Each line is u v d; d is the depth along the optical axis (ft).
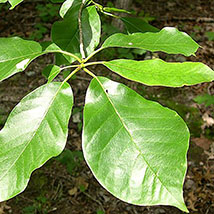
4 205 3.22
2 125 3.91
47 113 0.73
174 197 0.58
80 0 1.15
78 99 4.24
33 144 0.70
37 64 4.75
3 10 5.83
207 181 3.48
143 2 6.33
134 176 0.61
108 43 0.89
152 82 0.71
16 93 4.33
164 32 0.93
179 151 0.63
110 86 0.74
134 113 0.69
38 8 5.53
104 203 3.30
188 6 6.31
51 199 3.30
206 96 4.15
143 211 3.25
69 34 1.09
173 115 0.68
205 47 5.22
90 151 0.65
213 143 3.84
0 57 0.86
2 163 0.67
